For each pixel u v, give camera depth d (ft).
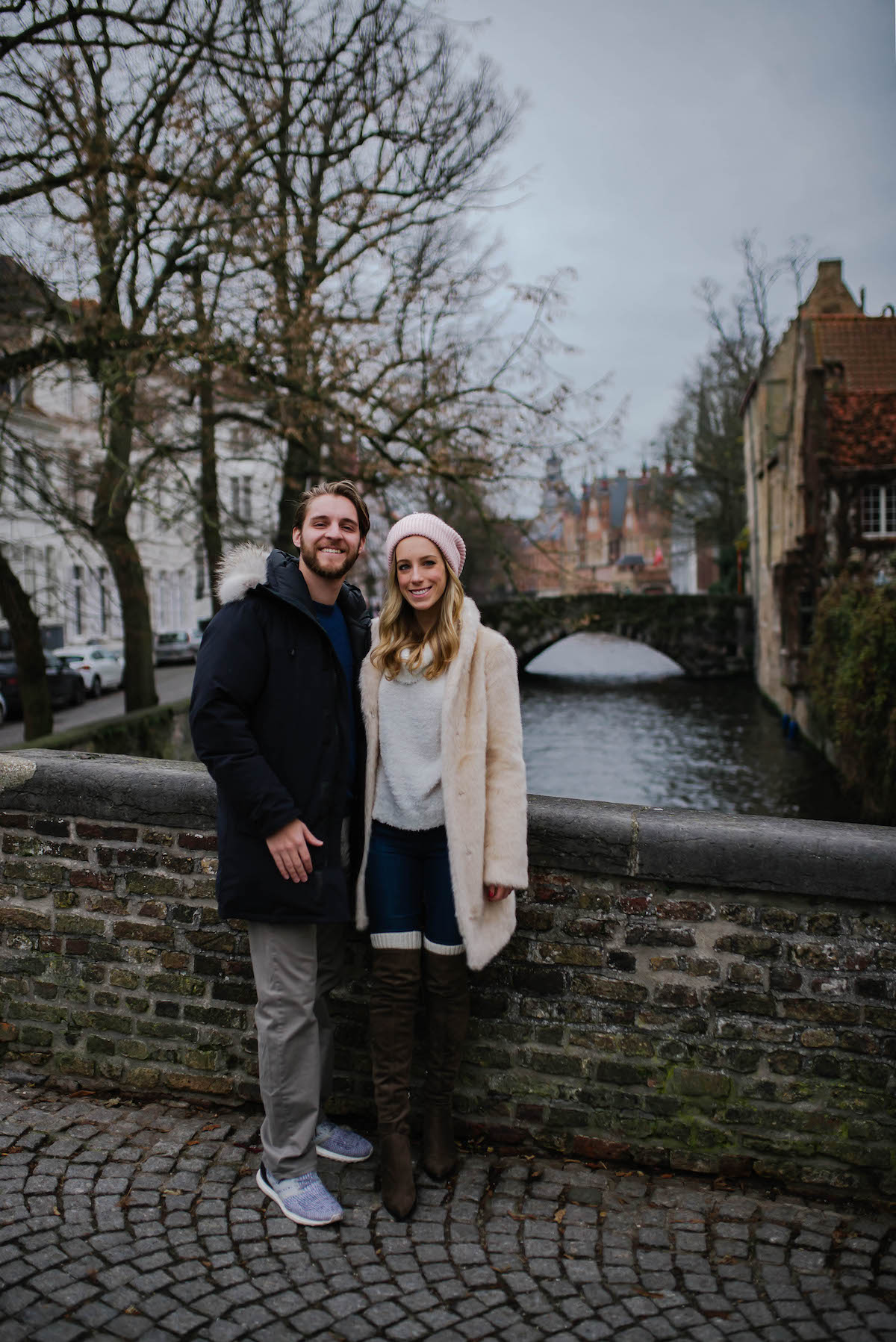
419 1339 7.16
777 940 9.11
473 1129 9.99
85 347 32.89
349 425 36.37
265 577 8.55
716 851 9.07
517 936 9.76
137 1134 9.92
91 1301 7.42
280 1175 8.75
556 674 136.87
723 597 119.65
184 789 10.44
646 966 9.46
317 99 33.14
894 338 89.66
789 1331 7.31
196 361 33.37
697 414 146.20
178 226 31.42
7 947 11.17
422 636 9.09
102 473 41.65
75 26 28.19
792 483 79.66
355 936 10.28
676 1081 9.43
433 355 39.37
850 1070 8.99
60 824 10.91
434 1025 9.27
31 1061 11.18
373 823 9.11
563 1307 7.55
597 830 9.37
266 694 8.51
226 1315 7.35
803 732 69.10
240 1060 10.50
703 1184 9.32
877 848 8.71
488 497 42.06
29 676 40.88
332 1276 7.84
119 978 10.82
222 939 10.50
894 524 69.82
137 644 48.44
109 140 29.71
